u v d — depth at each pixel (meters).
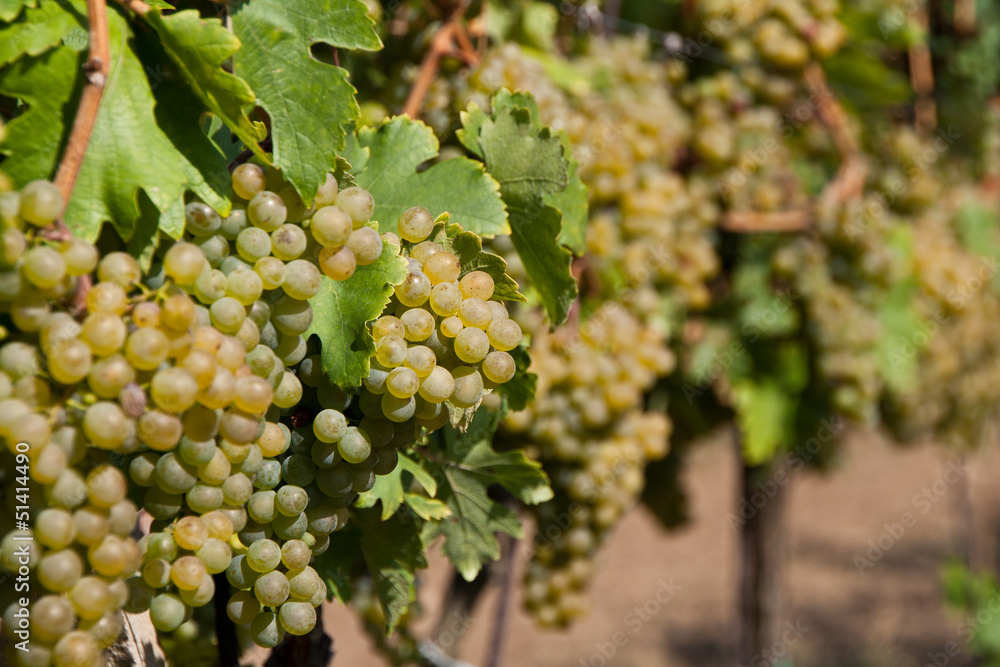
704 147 1.48
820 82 1.59
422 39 1.00
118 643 0.81
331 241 0.72
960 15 1.94
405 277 0.73
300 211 0.73
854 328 1.56
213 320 0.70
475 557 0.91
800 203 1.60
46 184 0.65
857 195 1.61
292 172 0.73
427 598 1.61
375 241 0.73
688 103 1.55
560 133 0.89
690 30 1.58
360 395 0.74
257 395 0.69
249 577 0.72
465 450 0.88
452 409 0.75
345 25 0.75
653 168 1.37
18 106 0.73
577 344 1.15
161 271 0.71
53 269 0.65
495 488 1.14
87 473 0.67
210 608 0.93
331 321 0.74
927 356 1.76
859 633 4.08
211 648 0.92
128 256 0.67
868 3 1.65
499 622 1.42
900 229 1.68
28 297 0.65
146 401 0.67
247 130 0.71
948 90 1.97
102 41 0.68
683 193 1.45
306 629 0.73
